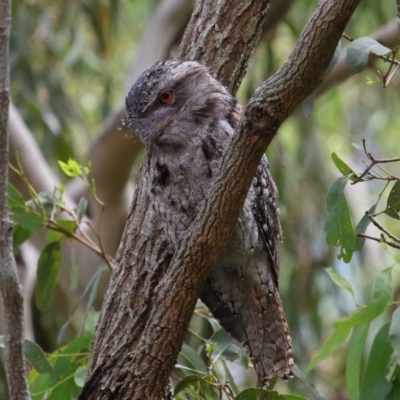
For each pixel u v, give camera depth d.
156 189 6.57
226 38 6.88
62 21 13.27
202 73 6.57
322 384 13.29
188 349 7.65
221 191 5.39
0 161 5.82
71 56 13.20
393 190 6.04
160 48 11.65
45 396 7.87
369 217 5.99
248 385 12.07
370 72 13.73
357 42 6.55
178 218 6.53
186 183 6.48
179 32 11.86
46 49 13.77
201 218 5.51
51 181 10.95
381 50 6.52
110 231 10.69
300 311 13.16
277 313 7.08
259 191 6.80
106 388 6.43
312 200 13.83
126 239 6.77
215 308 7.19
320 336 13.15
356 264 13.72
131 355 6.44
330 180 14.21
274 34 12.73
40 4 13.31
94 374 6.52
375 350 7.46
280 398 6.02
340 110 15.37
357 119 15.23
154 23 11.81
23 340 5.82
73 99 14.79
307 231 13.56
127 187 10.74
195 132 6.45
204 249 5.56
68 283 10.59
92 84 14.82
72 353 7.87
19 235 8.06
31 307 12.73
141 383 6.11
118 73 15.00
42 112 13.28
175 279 5.69
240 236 6.70
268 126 5.16
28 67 13.00
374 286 7.43
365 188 14.49
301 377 7.86
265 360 7.11
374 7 13.69
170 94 6.51
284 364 7.07
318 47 4.97
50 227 7.89
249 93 13.05
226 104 6.58
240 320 7.16
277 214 7.17
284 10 11.38
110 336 6.63
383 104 14.97
